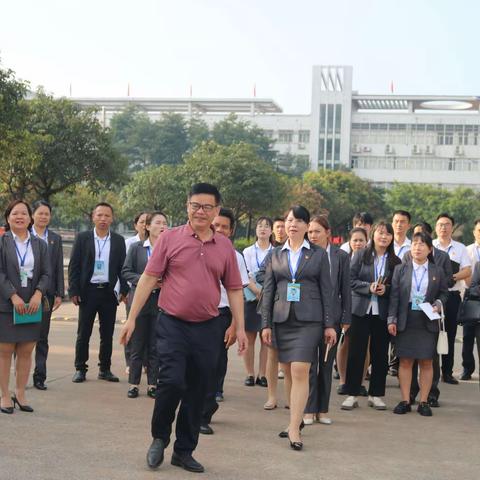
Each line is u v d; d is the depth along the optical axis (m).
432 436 6.22
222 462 5.11
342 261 6.88
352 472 5.01
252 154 44.06
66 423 6.04
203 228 4.87
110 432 5.80
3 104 20.94
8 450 5.14
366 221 9.01
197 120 97.81
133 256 7.82
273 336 5.93
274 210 44.62
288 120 106.38
